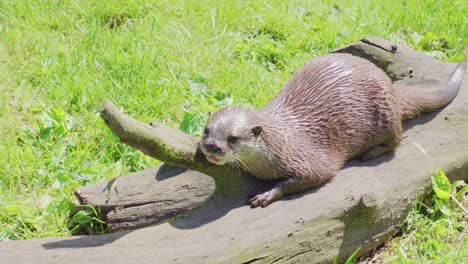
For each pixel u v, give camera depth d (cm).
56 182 601
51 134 658
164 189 544
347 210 504
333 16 958
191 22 878
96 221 555
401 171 560
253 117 506
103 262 441
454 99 640
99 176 611
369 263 531
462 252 529
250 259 464
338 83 554
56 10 863
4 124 661
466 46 842
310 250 489
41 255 446
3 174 595
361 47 720
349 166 560
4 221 555
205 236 470
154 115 705
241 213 494
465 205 596
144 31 837
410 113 606
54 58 767
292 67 823
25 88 720
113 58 771
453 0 1027
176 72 774
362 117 554
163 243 464
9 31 805
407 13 960
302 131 530
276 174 512
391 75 709
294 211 495
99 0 886
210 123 500
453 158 595
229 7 912
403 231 561
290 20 907
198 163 502
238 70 789
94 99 707
